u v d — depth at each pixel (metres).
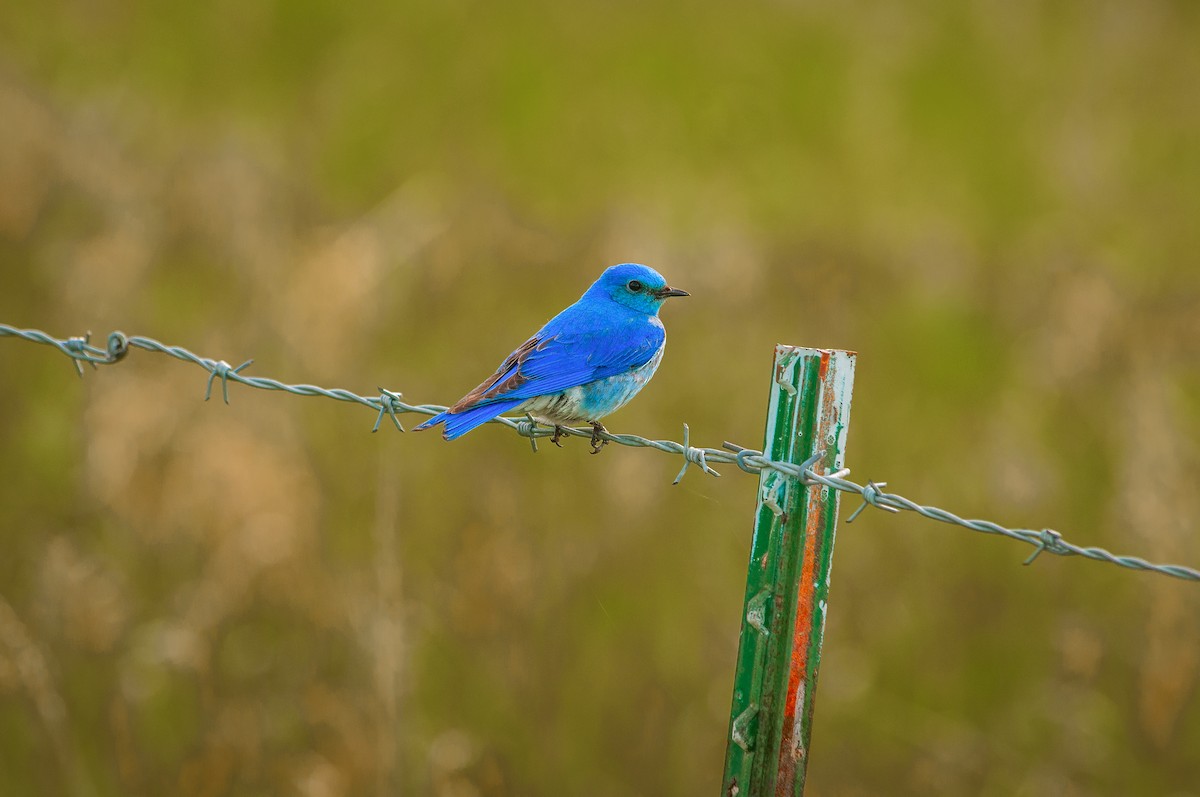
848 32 23.89
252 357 13.02
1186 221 20.50
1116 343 14.64
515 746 10.32
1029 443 12.80
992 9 24.73
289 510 11.01
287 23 22.67
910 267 16.78
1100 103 23.41
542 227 16.73
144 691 10.32
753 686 6.82
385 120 20.86
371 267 13.59
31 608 10.73
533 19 23.03
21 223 15.34
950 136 22.38
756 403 13.11
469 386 13.30
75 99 18.88
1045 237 18.98
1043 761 10.71
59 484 12.40
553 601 11.04
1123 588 11.79
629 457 11.91
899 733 10.95
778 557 6.76
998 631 11.69
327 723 9.86
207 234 15.45
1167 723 10.72
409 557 11.20
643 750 10.53
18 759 10.13
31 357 13.73
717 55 23.00
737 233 16.58
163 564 11.19
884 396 14.10
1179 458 12.18
